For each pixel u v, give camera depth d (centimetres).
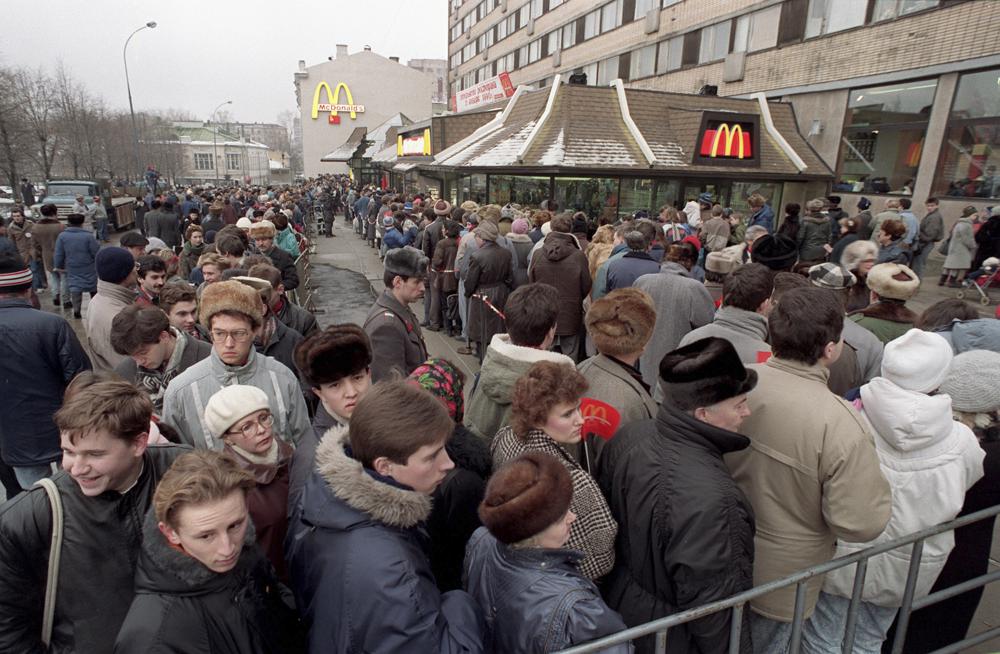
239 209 1661
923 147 1398
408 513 140
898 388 189
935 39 1348
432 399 148
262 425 198
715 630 158
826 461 170
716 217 933
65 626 162
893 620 219
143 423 164
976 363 211
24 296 317
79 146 3253
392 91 6412
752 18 1912
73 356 323
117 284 365
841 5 1593
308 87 6191
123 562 165
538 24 3538
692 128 1379
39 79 2850
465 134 1911
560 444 188
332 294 1105
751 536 164
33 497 159
